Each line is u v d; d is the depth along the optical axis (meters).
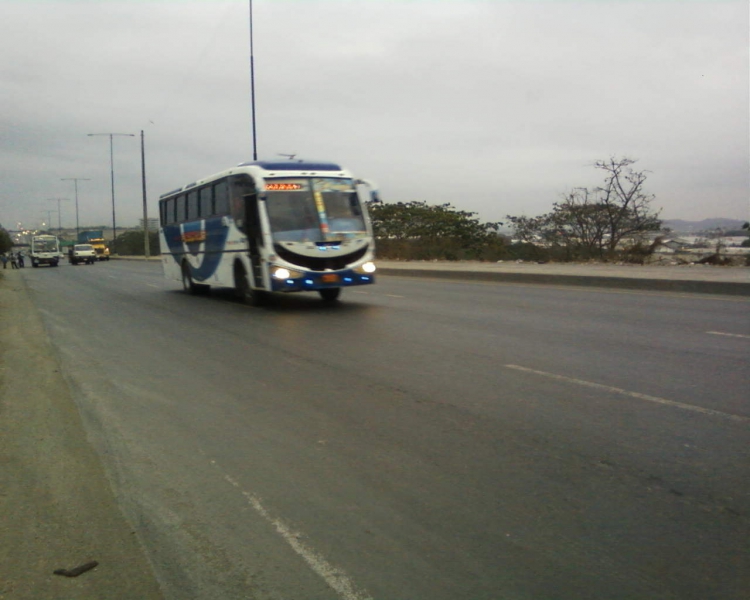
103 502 5.09
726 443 5.88
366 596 3.73
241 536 4.49
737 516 4.54
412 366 9.26
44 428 6.95
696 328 11.88
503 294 18.42
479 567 3.99
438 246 37.47
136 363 10.26
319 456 5.88
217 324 14.30
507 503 4.82
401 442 6.16
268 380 8.79
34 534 4.58
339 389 8.15
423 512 4.73
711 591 3.68
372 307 16.14
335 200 15.79
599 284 19.98
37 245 59.22
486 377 8.46
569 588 3.74
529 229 33.81
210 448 6.21
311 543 4.35
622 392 7.58
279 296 19.39
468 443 6.07
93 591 3.87
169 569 4.10
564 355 9.70
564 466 5.46
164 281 29.91
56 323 15.36
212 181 18.73
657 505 4.73
